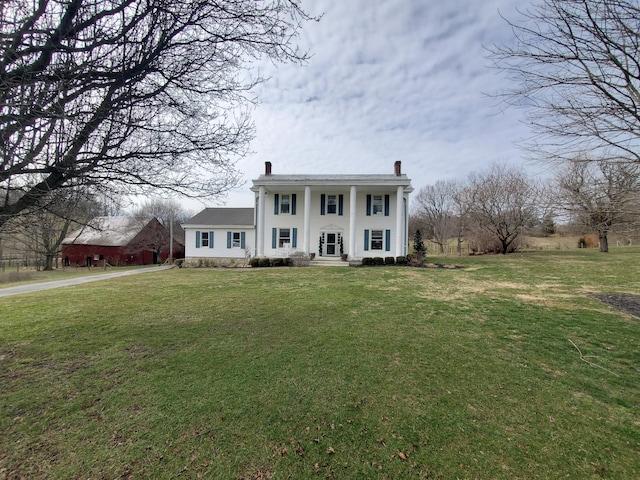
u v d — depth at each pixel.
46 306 7.15
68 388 3.29
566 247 28.05
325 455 2.32
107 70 3.12
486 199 24.00
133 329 5.34
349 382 3.43
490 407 2.96
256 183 17.91
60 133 2.93
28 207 3.16
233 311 6.55
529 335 4.98
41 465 2.20
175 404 2.98
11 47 2.36
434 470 2.18
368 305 7.03
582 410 2.92
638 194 4.49
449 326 5.46
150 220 30.44
